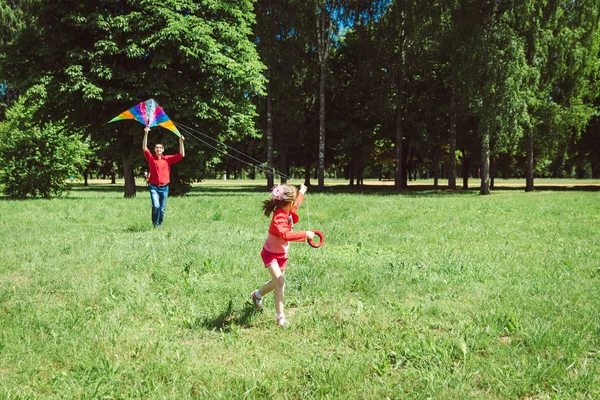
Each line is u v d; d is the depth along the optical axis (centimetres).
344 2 3338
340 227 1041
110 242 823
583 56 2862
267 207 442
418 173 10900
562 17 2808
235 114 2438
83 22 2027
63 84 2009
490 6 2647
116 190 3844
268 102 3425
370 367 340
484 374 323
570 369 333
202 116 2183
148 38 2022
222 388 308
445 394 296
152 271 609
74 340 382
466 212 1431
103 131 2169
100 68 2012
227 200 1838
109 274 596
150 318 452
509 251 770
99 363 342
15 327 408
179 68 2267
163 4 2077
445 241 879
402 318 443
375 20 3453
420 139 3678
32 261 671
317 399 295
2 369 339
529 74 2575
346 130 3866
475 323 420
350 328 412
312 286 547
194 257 690
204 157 2331
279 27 3256
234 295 512
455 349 366
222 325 432
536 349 363
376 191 3566
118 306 477
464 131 3709
